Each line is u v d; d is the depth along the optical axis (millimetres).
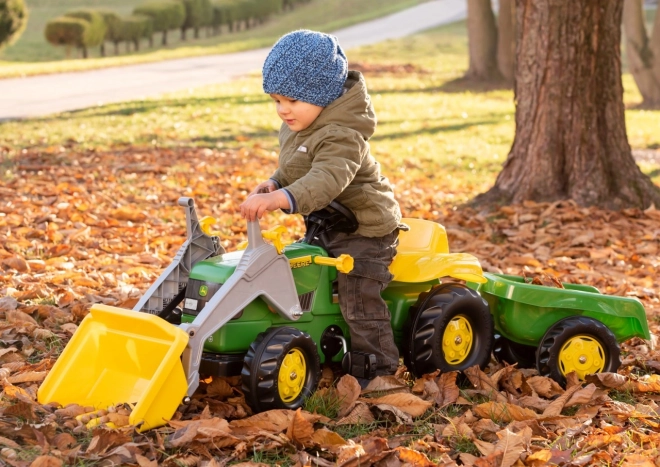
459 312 3975
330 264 3584
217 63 31281
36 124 14297
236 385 3791
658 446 3273
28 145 11984
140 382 3322
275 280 3516
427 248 4129
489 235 7996
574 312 4211
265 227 7945
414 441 3299
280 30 49500
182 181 9930
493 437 3381
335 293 3842
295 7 58125
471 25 28109
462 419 3494
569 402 3746
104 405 3326
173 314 3768
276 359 3377
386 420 3539
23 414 3307
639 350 4824
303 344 3506
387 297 4109
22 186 9023
